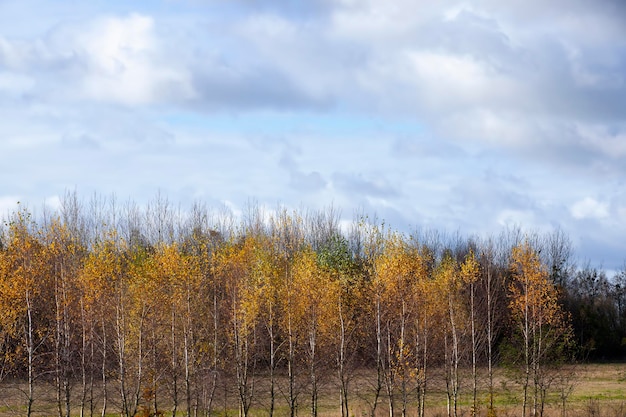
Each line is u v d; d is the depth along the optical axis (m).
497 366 59.94
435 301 46.50
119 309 42.44
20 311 43.22
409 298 44.78
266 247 59.72
